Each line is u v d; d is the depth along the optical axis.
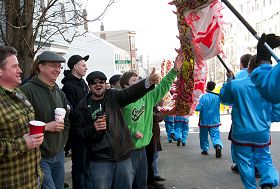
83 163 4.60
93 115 4.12
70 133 4.73
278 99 2.88
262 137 5.07
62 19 11.66
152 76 4.05
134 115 4.75
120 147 4.11
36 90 4.02
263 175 5.11
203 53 4.20
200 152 9.55
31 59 6.45
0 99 3.04
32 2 6.48
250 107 5.06
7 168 3.00
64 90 5.71
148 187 6.19
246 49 37.56
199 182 6.68
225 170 7.50
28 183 3.16
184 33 4.10
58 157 4.16
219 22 4.07
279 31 33.41
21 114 3.12
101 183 4.04
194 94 4.51
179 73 4.51
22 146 2.97
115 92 4.25
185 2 4.00
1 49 3.12
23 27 6.32
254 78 3.20
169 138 11.32
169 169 7.77
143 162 5.04
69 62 5.89
